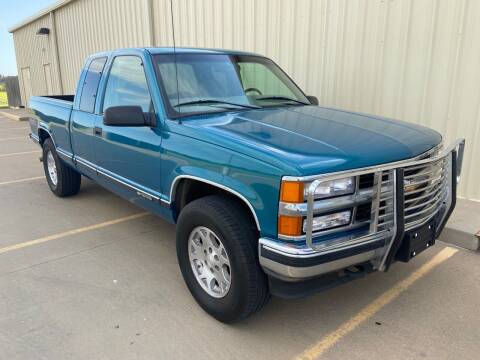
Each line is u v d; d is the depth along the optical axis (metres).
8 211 5.57
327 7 6.25
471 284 3.62
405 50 5.52
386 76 5.77
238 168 2.68
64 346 2.82
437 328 3.02
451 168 3.26
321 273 2.47
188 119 3.35
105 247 4.41
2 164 8.67
